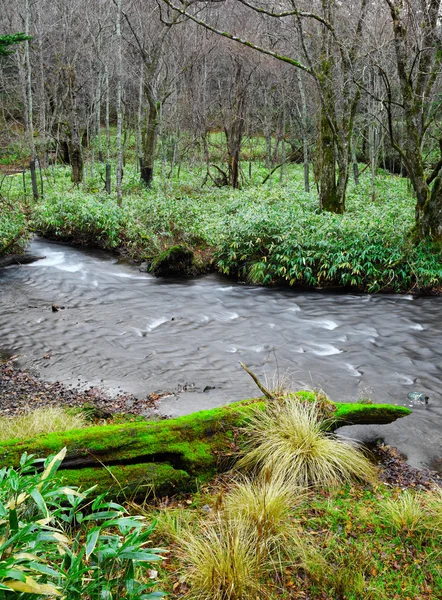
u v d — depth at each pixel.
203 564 2.99
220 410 4.48
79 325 8.99
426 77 12.87
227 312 9.91
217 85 26.19
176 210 14.91
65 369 7.05
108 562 2.12
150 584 2.15
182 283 12.12
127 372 6.95
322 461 4.18
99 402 5.93
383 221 11.98
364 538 3.43
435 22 12.04
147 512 3.64
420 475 4.35
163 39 18.84
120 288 11.51
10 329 8.71
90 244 14.98
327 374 6.87
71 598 1.92
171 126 23.64
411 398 6.05
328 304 10.37
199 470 4.09
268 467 3.97
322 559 3.18
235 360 7.41
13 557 1.76
